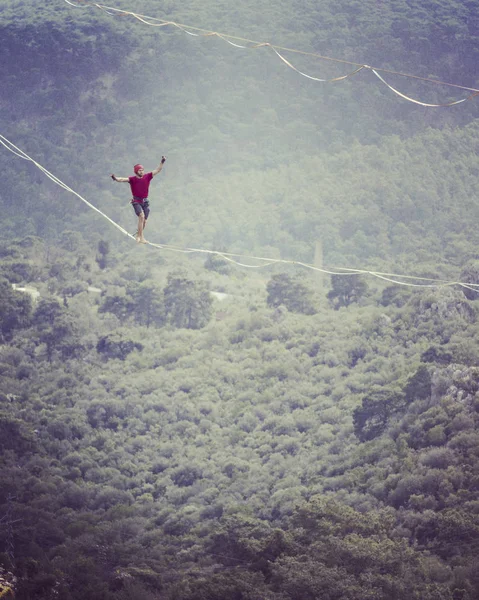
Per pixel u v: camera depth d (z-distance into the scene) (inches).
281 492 4849.9
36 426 5979.3
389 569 3316.9
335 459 5265.8
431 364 5861.2
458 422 4790.8
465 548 3617.1
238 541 3833.7
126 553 4148.6
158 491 5275.6
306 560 3444.9
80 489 5000.0
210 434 6038.4
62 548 3973.9
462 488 4192.9
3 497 4650.6
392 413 5413.4
